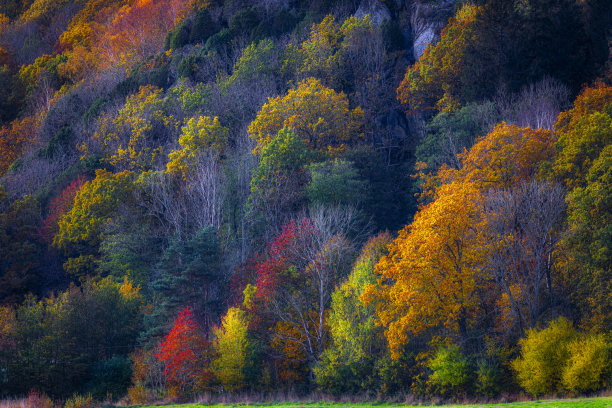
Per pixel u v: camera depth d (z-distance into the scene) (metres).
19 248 78.25
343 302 47.78
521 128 53.28
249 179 73.62
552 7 74.75
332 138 81.50
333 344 49.69
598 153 44.44
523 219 44.53
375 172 73.44
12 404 50.44
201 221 70.19
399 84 92.94
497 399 39.19
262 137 78.88
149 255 71.12
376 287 45.06
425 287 42.97
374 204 67.88
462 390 40.88
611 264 40.12
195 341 51.22
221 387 50.97
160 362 53.28
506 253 43.62
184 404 47.66
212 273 59.81
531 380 38.06
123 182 80.81
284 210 67.50
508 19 75.62
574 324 41.72
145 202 79.38
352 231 61.47
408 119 89.19
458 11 91.06
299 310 50.12
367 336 46.19
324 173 66.00
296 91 83.62
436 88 82.25
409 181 77.50
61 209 86.62
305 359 50.28
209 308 58.03
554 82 69.31
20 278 76.75
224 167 76.50
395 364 43.84
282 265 53.06
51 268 80.50
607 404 30.16
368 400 43.72
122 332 60.09
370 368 45.91
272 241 60.81
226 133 85.00
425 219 44.56
